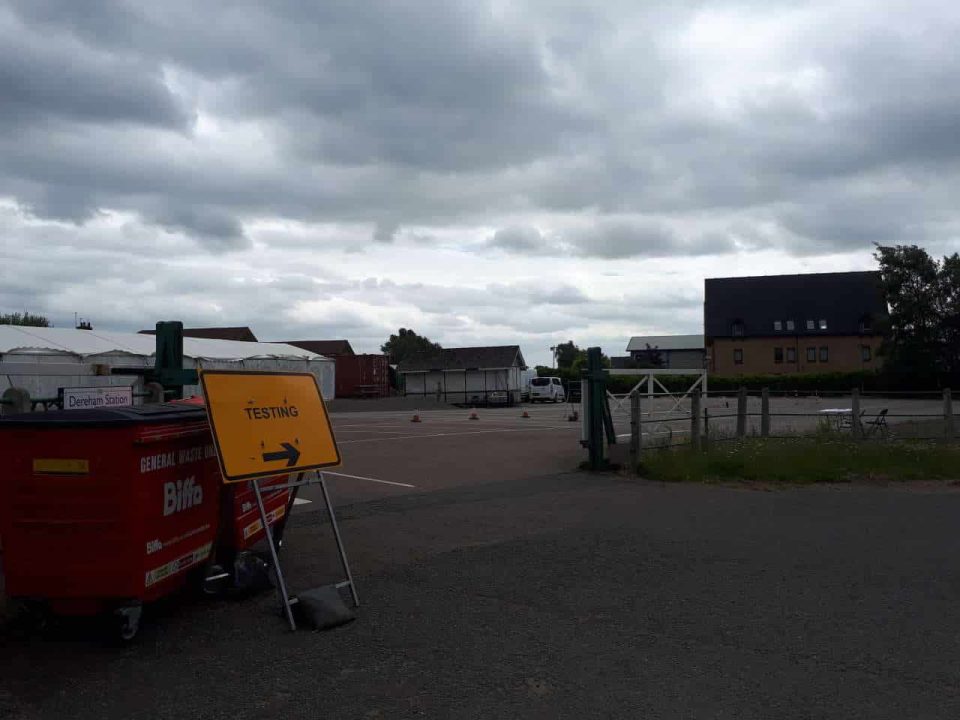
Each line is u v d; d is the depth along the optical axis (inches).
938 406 738.8
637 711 160.9
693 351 3435.0
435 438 853.8
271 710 163.6
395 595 244.7
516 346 2251.5
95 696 171.8
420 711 162.2
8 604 226.2
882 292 2137.1
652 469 502.6
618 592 245.6
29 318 2276.1
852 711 159.9
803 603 233.0
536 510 387.9
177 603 239.8
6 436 202.1
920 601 234.4
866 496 431.8
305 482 241.9
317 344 3157.0
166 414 211.6
